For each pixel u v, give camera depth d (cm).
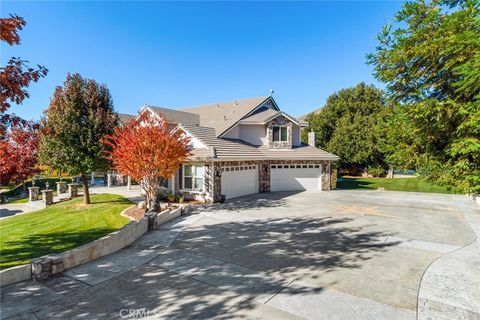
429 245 941
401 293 597
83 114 1609
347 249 900
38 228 1145
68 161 1547
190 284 640
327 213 1490
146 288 620
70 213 1452
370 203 1802
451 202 1836
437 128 605
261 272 712
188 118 2647
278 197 2061
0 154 1959
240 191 2128
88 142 1537
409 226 1210
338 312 518
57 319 491
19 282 640
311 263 776
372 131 3488
